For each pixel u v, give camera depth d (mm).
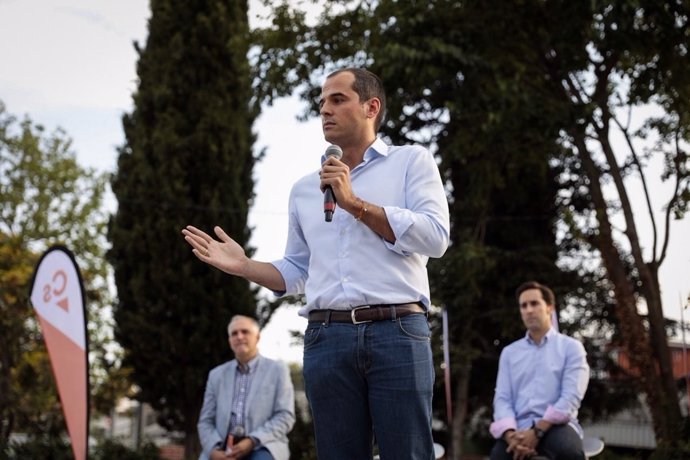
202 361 11820
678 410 9734
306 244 2738
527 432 5238
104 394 11898
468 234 12492
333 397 2418
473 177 12594
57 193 17172
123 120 12812
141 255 12078
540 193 13414
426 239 2373
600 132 10875
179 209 12086
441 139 13039
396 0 10711
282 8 11578
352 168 2586
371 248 2443
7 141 17125
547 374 5523
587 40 10555
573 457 5148
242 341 6363
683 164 10688
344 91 2564
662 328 10352
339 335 2412
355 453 2428
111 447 10781
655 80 10453
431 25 10797
